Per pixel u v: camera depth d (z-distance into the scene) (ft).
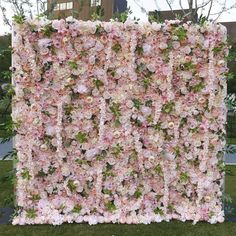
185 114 17.88
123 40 17.39
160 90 17.75
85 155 17.70
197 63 17.78
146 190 18.15
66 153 17.61
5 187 23.48
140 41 17.48
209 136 18.15
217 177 18.43
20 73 17.13
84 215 17.97
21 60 17.12
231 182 26.68
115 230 17.08
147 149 17.95
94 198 18.03
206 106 17.98
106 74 17.42
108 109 17.58
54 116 17.43
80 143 17.63
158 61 17.60
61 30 17.04
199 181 18.21
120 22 17.30
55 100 17.38
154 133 17.89
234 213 19.65
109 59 17.29
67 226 17.48
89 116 17.52
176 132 17.89
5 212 19.04
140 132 17.84
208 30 17.70
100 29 17.20
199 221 18.39
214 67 17.87
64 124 17.51
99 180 17.75
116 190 18.06
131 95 17.63
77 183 17.63
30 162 17.38
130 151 17.89
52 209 17.76
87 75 17.37
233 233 17.06
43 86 17.28
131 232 16.89
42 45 16.98
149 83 17.63
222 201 18.66
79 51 17.26
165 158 18.01
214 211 18.44
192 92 17.92
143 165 17.99
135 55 17.49
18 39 16.97
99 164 17.76
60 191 17.87
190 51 17.71
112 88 17.52
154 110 17.78
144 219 17.99
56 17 18.58
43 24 17.04
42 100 17.31
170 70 17.53
